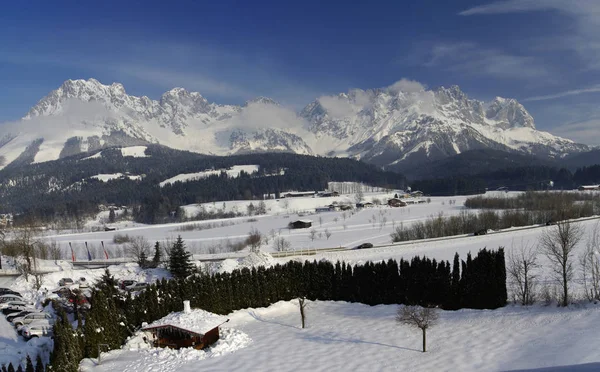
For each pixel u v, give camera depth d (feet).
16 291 277.03
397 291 260.42
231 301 249.14
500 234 439.22
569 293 238.07
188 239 592.60
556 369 144.56
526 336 183.11
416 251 389.19
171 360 178.91
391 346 189.16
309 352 186.09
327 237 539.70
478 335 192.13
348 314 246.68
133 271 338.13
